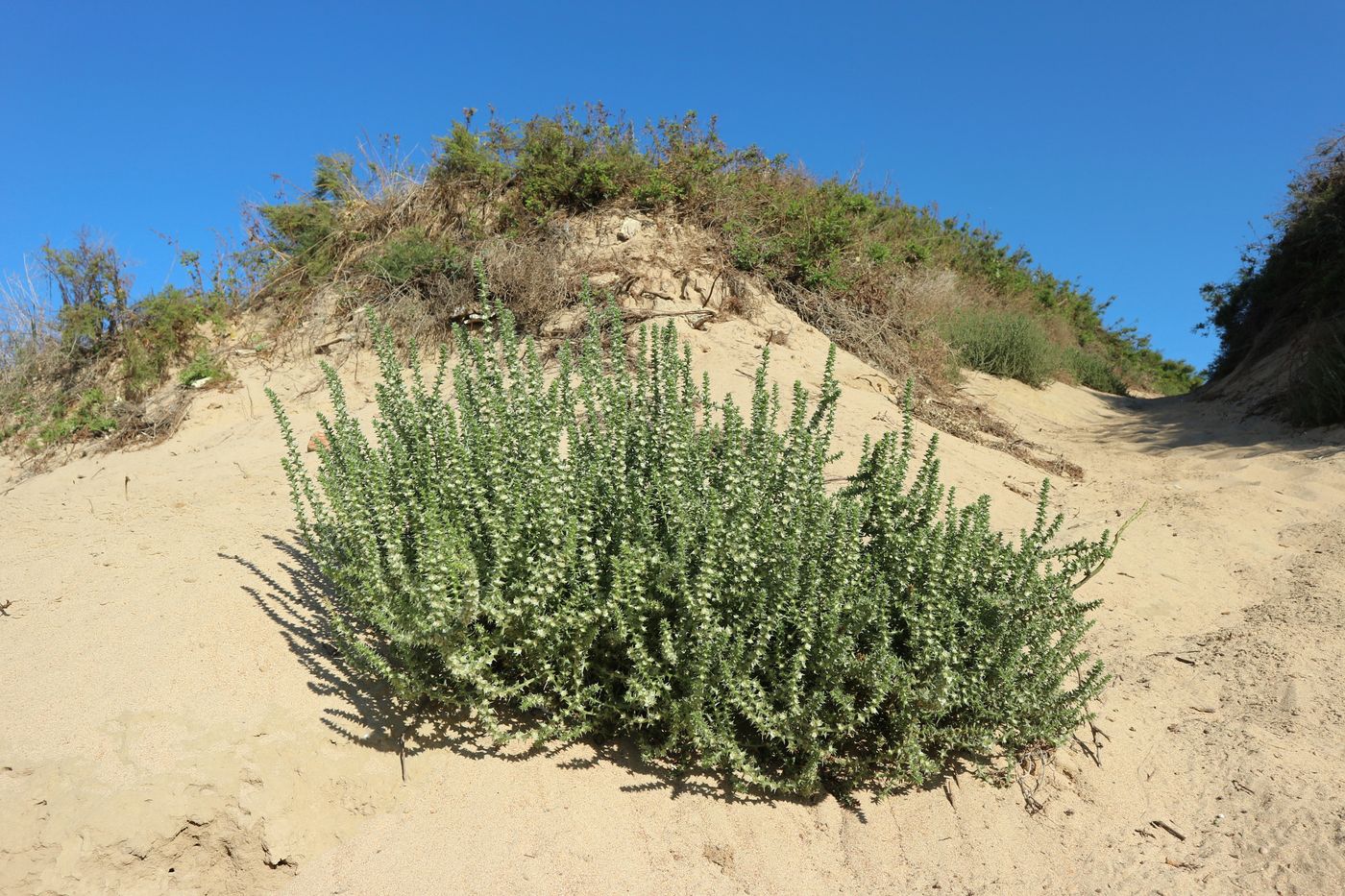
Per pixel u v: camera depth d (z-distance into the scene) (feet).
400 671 11.07
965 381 33.32
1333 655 14.10
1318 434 27.32
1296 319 39.14
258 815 9.61
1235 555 19.10
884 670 10.16
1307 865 9.66
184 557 14.94
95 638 12.34
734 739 10.57
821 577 10.71
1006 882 9.78
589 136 29.89
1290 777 11.21
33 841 9.25
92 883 9.17
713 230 28.96
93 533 16.40
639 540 10.62
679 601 10.54
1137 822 10.80
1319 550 18.65
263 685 11.37
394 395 14.25
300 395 23.97
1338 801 10.62
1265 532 20.18
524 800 10.14
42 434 24.31
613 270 26.40
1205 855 10.14
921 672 10.74
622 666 11.04
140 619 12.78
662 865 9.55
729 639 10.52
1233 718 12.82
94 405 24.93
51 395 25.89
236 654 11.96
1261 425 30.73
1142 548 19.56
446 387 22.99
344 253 28.35
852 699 10.22
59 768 9.86
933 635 10.64
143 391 25.22
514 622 10.48
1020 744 11.62
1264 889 9.50
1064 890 9.69
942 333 34.91
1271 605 16.49
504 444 12.03
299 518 13.24
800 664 10.08
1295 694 13.10
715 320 26.03
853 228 32.96
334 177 30.19
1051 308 56.49
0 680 11.41
